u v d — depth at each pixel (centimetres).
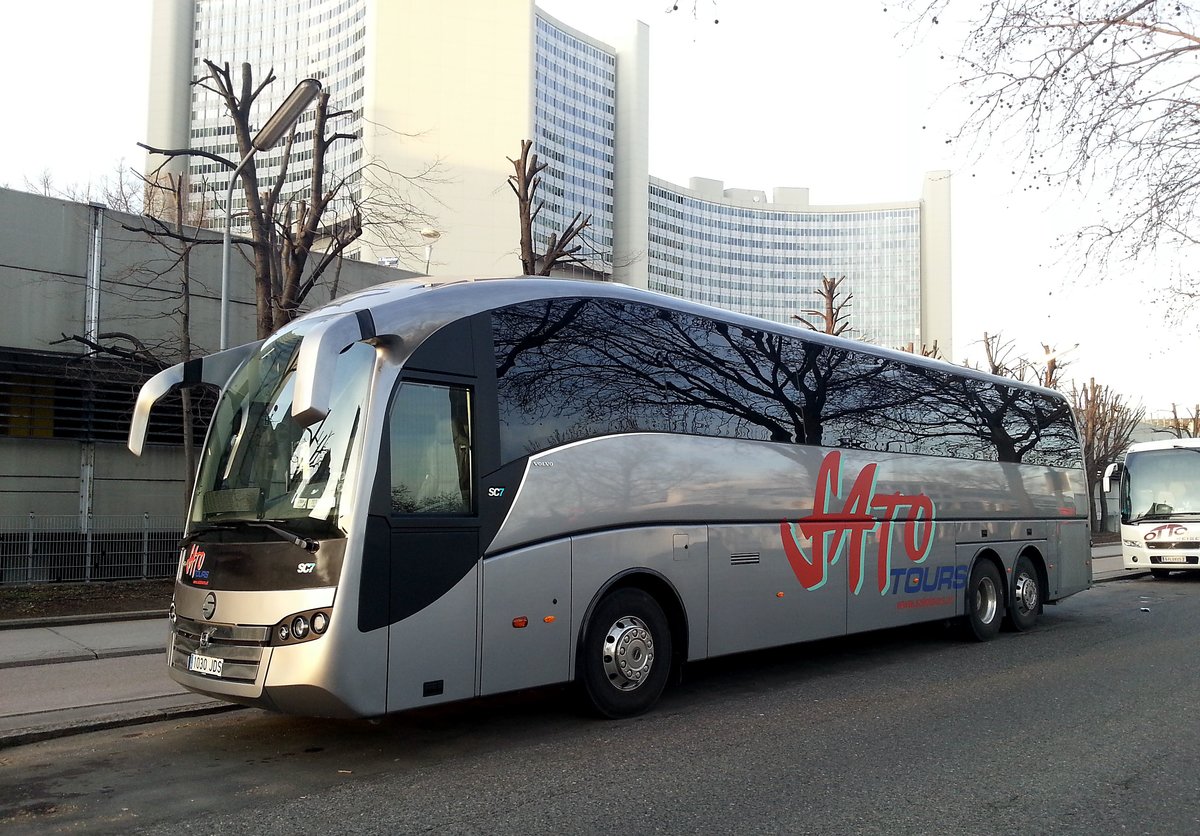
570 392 758
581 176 11756
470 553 661
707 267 12875
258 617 603
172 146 8106
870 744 686
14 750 689
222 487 671
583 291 795
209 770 629
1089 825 509
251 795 569
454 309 695
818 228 12900
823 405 1023
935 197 12000
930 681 949
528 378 729
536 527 707
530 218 1786
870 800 551
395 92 9088
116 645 1107
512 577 685
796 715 789
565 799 555
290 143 1638
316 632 584
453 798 558
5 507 1714
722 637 862
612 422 786
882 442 1096
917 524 1130
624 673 771
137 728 754
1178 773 607
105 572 1784
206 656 627
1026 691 886
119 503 1845
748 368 938
